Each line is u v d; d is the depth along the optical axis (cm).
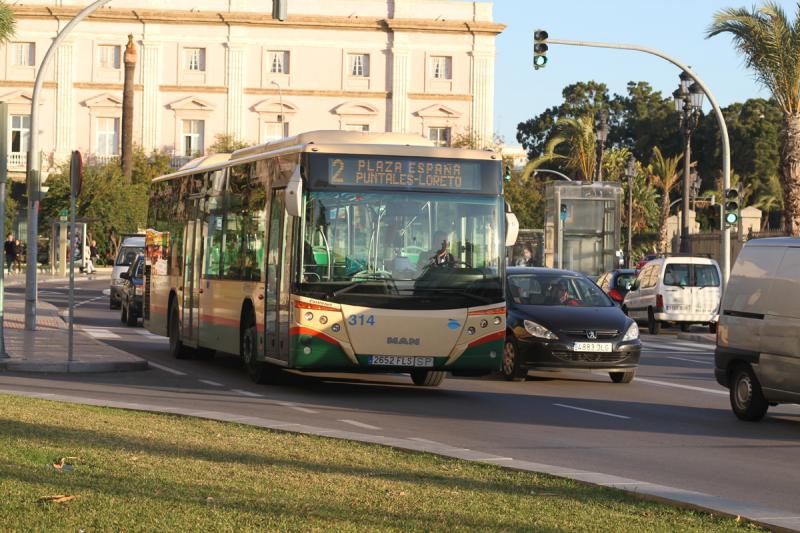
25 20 10412
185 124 10569
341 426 1598
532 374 2531
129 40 9688
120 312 4522
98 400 1714
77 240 8294
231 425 1480
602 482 1124
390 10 10606
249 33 10525
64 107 10444
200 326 2483
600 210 5444
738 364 1802
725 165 4031
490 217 2019
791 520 952
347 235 1962
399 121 10594
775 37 4288
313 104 10594
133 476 1045
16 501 909
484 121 10625
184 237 2630
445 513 935
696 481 1228
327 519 887
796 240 1731
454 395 2077
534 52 3825
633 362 2309
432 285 1977
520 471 1177
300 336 1936
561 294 2430
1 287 2292
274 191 2083
